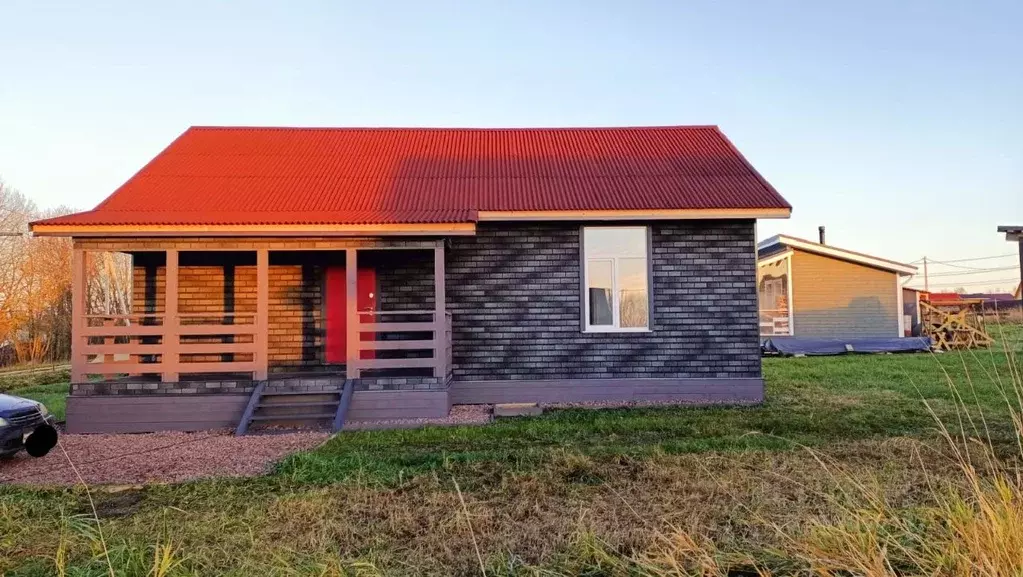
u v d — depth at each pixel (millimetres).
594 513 4855
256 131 13969
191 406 9453
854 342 19328
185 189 11094
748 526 4457
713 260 10805
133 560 3990
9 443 6930
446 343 10258
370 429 8734
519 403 10680
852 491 4797
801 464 6113
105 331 9461
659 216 10438
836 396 10797
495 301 10844
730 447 7023
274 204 10648
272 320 11367
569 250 10859
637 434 7980
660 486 5578
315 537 4496
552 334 10820
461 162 12727
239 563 4039
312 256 11461
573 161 12680
